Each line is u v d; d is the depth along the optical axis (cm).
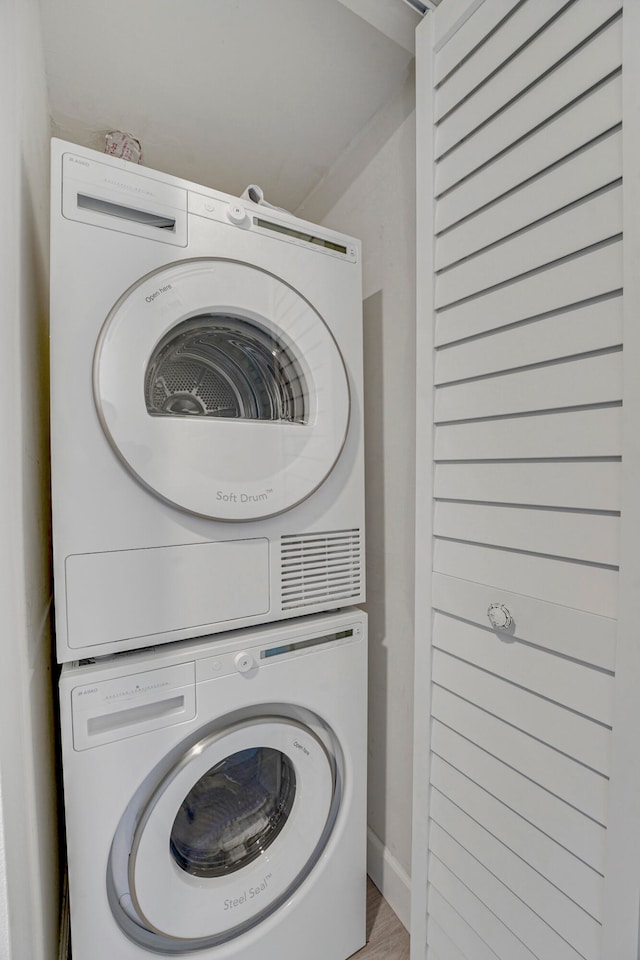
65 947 119
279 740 114
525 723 86
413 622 137
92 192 92
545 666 82
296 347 115
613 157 69
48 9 105
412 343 134
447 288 101
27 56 87
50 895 100
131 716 97
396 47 121
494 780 93
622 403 69
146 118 141
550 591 82
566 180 76
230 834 119
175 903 101
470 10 90
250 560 111
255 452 108
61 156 89
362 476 129
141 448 95
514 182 84
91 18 108
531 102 80
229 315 108
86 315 91
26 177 87
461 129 95
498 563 92
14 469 73
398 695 143
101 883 93
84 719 91
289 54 121
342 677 123
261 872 112
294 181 175
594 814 74
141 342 96
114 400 93
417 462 111
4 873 65
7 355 71
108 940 94
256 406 123
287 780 124
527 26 80
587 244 73
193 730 102
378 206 145
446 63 97
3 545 67
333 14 111
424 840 112
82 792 91
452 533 102
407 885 137
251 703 109
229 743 106
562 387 78
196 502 101
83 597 92
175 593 101
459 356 99
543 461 83
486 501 94
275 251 114
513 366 87
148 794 100
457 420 100
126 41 115
